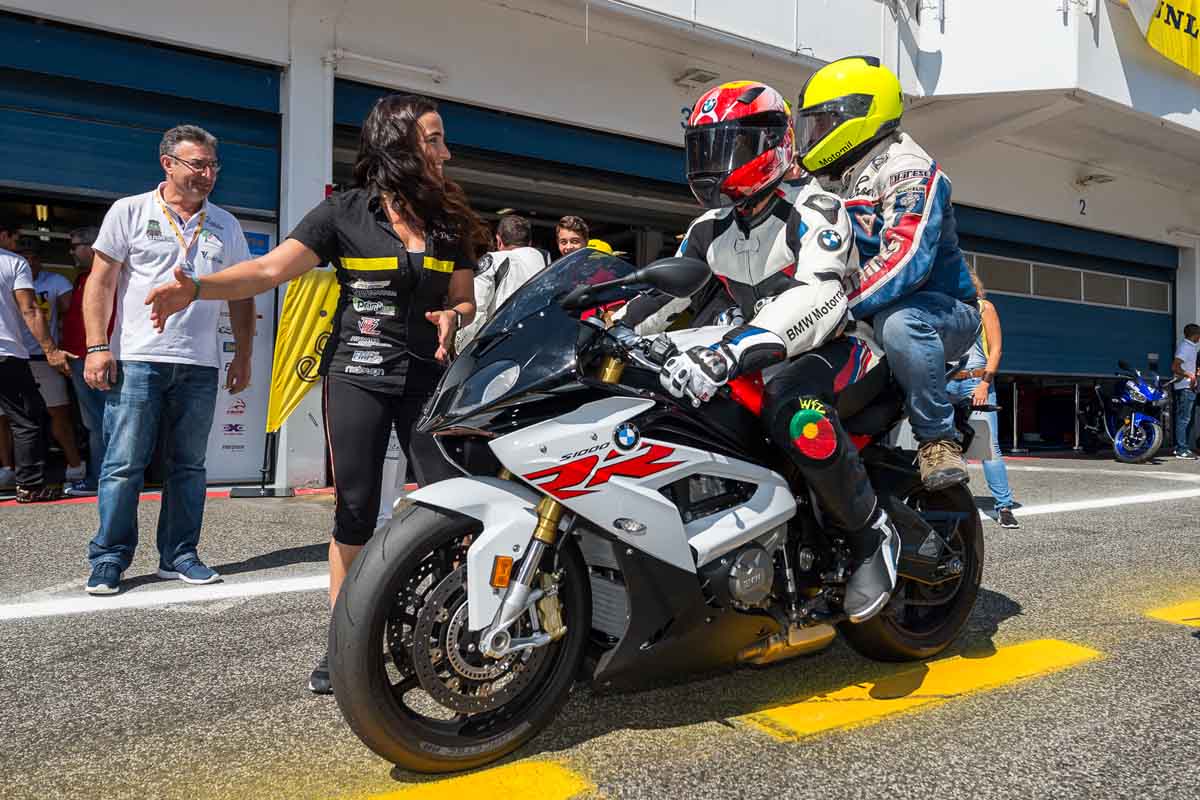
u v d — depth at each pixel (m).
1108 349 15.94
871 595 2.83
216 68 7.47
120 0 6.95
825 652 3.42
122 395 4.16
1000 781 2.36
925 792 2.29
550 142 9.45
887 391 3.11
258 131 7.75
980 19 10.98
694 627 2.51
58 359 6.49
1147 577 4.71
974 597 3.48
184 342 4.27
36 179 6.83
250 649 3.39
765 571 2.59
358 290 2.98
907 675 3.18
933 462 3.05
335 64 7.89
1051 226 14.78
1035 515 6.76
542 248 12.67
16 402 6.32
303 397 6.82
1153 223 16.20
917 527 3.12
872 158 3.27
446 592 2.29
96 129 7.05
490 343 2.47
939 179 3.13
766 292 2.85
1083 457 13.17
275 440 7.47
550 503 2.34
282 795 2.24
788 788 2.30
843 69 3.19
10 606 3.91
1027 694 2.99
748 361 2.43
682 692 2.98
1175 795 2.29
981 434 3.34
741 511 2.60
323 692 2.96
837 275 2.70
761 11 9.56
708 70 10.10
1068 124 12.98
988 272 14.15
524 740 2.44
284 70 7.77
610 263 2.58
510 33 8.94
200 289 2.70
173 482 4.41
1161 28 11.54
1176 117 12.19
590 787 2.29
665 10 8.91
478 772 2.37
